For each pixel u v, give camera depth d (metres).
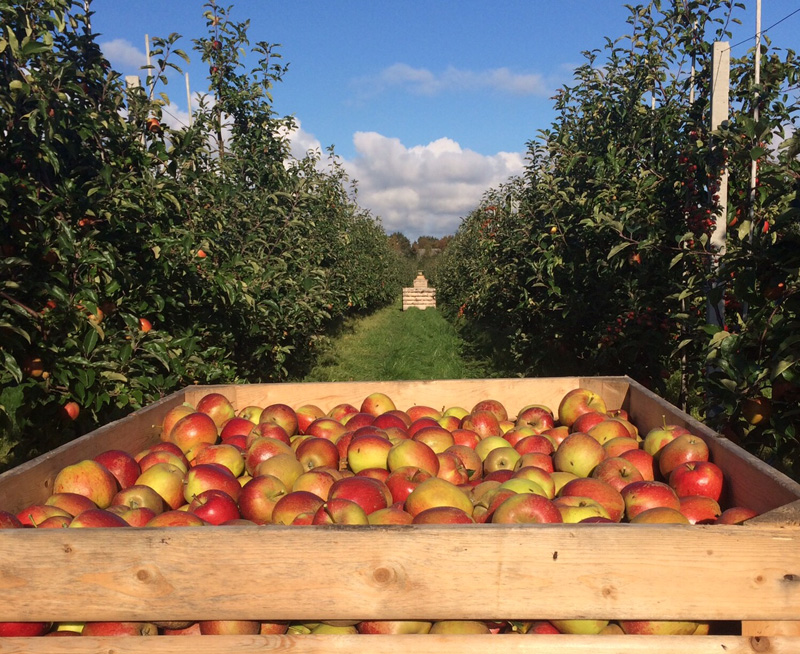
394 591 1.61
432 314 26.17
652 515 1.99
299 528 1.62
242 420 3.31
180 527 1.64
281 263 7.93
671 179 5.84
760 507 2.05
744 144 4.49
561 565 1.59
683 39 5.79
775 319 3.38
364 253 22.08
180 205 5.38
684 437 2.54
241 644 1.61
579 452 2.69
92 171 4.44
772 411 3.53
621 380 3.72
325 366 11.87
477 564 1.60
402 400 3.96
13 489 2.11
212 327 6.19
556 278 7.56
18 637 1.65
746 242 3.59
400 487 2.40
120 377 3.78
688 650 1.59
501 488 2.29
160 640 1.63
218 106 8.60
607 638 1.61
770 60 5.60
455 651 1.60
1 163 3.87
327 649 1.61
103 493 2.33
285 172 9.34
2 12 3.57
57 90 3.84
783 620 1.58
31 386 3.47
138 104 5.14
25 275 3.62
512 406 3.92
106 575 1.63
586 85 8.12
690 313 5.61
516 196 10.35
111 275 4.20
